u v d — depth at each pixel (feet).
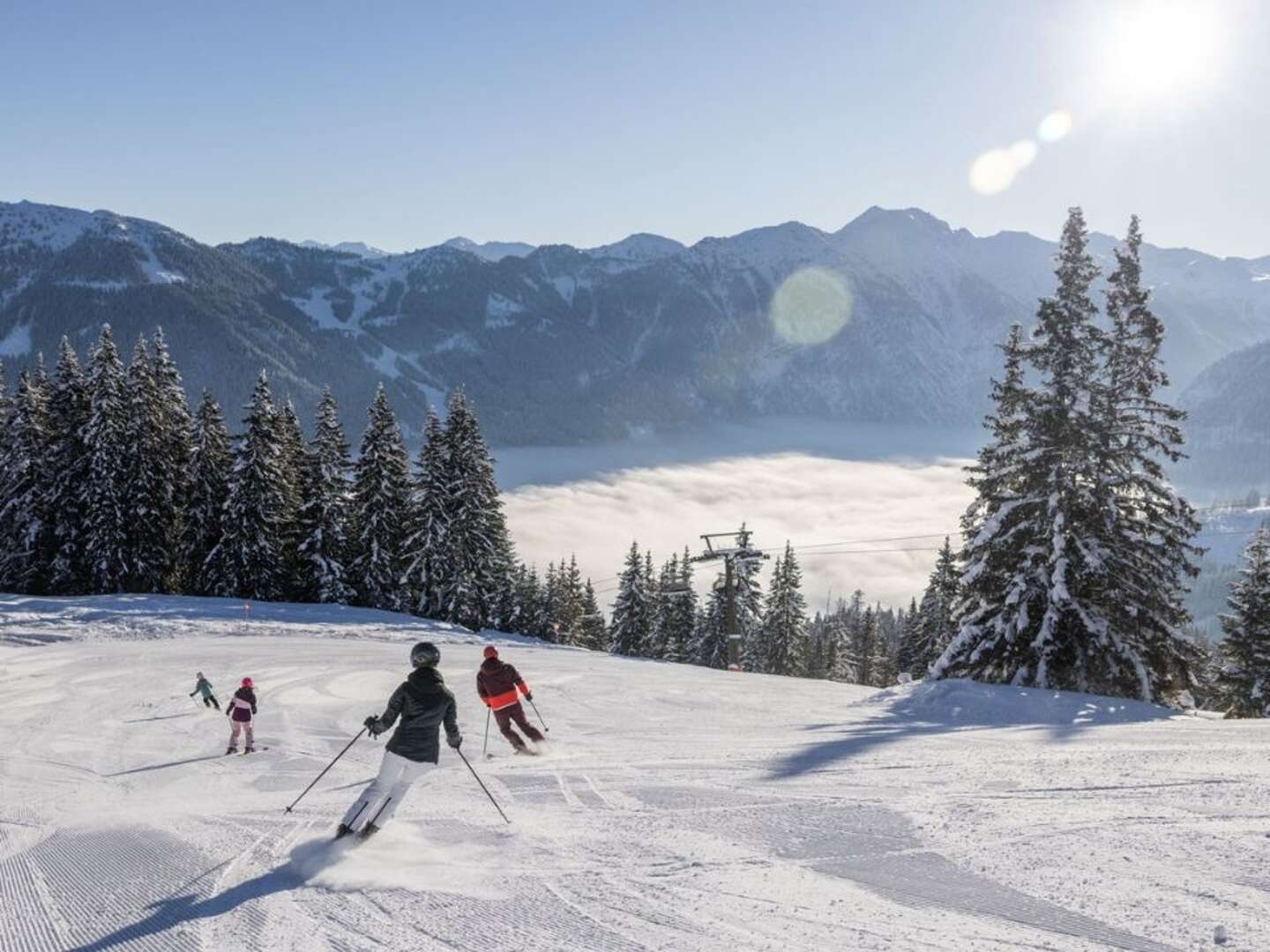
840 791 26.35
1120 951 13.48
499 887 17.47
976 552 75.36
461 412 175.32
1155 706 54.54
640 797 26.40
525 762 34.24
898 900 16.14
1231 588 119.24
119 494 153.28
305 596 169.99
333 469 169.27
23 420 154.40
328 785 31.42
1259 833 19.61
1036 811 22.49
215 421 164.86
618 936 14.62
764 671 258.78
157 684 71.51
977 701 56.24
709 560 156.35
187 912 16.58
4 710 58.44
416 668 21.71
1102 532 72.33
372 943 14.69
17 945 15.31
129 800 30.25
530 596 263.08
